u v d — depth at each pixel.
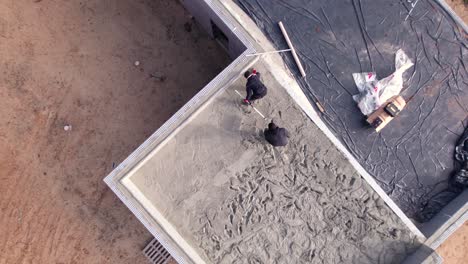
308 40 9.77
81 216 13.34
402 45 9.73
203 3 10.12
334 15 9.77
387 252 9.34
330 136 9.49
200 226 9.42
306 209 9.49
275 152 9.55
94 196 13.38
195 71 13.63
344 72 9.70
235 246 9.39
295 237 9.44
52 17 13.52
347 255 9.40
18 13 13.48
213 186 9.49
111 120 13.45
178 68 13.62
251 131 9.58
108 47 13.54
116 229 13.39
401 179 9.63
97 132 13.42
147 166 9.41
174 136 9.45
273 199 9.50
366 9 9.76
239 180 9.51
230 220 9.45
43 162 13.34
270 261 9.38
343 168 9.47
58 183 13.34
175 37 13.66
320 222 9.47
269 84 9.55
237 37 9.42
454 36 9.72
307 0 9.82
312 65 9.73
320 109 9.66
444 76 9.70
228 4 9.60
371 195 9.41
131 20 13.63
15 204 13.24
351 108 9.64
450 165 9.59
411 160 9.62
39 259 13.20
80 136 13.40
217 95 9.44
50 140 13.38
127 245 13.38
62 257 13.24
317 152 9.50
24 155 13.34
